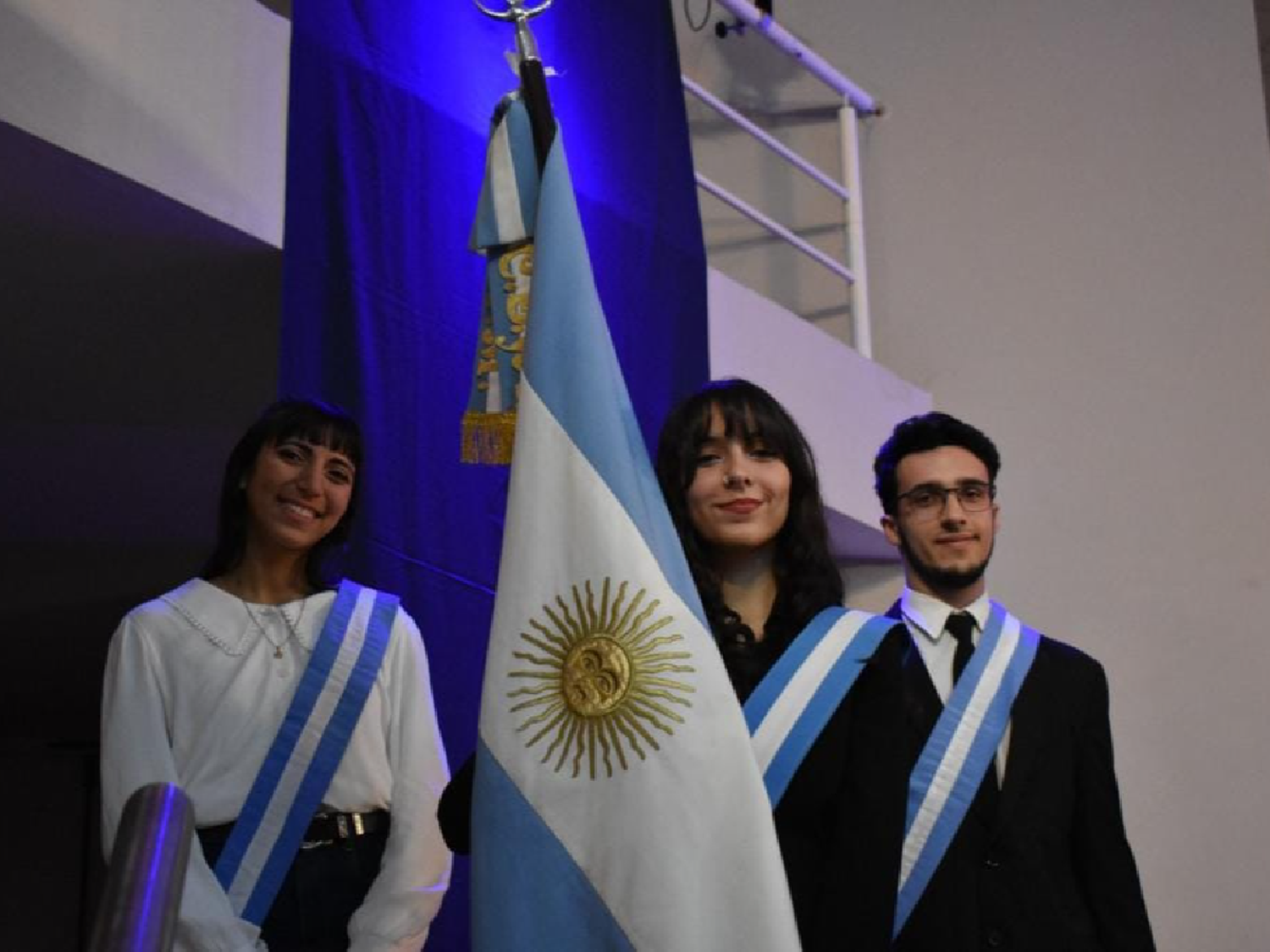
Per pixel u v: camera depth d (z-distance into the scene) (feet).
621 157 14.23
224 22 12.07
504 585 7.29
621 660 7.10
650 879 6.82
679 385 14.24
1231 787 17.57
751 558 8.39
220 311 13.48
